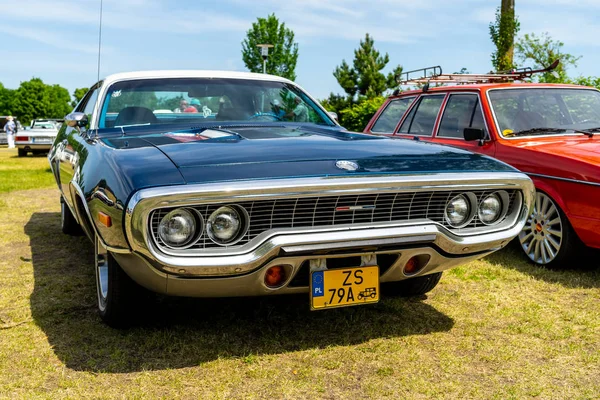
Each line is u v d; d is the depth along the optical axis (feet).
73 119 13.11
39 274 14.70
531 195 10.23
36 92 324.19
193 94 13.25
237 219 8.44
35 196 29.66
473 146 17.16
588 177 13.76
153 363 9.46
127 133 11.84
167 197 7.87
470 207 9.87
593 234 13.82
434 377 9.07
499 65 40.83
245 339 10.43
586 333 10.84
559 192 14.52
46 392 8.51
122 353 9.83
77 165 11.34
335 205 8.75
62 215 19.53
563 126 17.29
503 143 16.25
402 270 9.71
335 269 9.10
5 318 11.50
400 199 9.19
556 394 8.55
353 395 8.49
